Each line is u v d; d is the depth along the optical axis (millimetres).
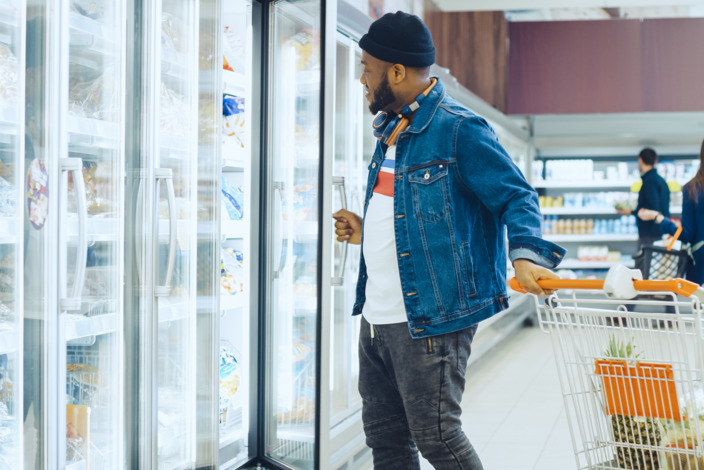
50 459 1765
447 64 8328
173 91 2172
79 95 1849
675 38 9148
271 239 2861
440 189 1960
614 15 9258
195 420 2316
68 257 1821
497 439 3857
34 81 1699
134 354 2039
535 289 1812
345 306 3385
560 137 8789
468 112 2025
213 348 2365
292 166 2707
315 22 2492
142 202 2035
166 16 2139
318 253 2432
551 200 9008
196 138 2260
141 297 2045
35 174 1701
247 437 2840
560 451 3629
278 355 2820
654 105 9188
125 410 2021
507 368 5801
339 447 3072
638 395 1898
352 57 3328
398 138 2045
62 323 1777
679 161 8984
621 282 1744
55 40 1729
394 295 2020
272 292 2852
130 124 1990
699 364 1771
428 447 1977
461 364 1988
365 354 2162
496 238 2062
